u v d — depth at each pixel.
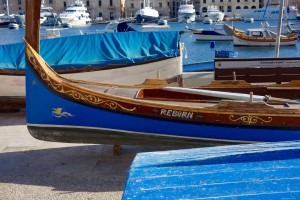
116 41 14.05
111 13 133.25
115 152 8.16
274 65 12.28
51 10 122.94
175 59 13.94
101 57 13.64
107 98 7.43
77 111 7.54
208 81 13.29
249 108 7.19
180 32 14.70
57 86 7.50
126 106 7.42
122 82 13.62
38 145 8.93
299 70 12.26
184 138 7.43
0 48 13.21
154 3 134.88
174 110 7.33
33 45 7.62
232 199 3.16
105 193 6.45
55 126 7.67
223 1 129.12
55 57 13.46
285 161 3.76
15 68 12.41
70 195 6.38
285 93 9.97
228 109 7.23
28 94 7.66
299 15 91.12
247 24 98.12
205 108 7.25
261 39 47.78
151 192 3.36
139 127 7.48
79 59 13.51
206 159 3.96
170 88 8.93
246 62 12.29
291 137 7.21
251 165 3.74
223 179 3.51
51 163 7.81
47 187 6.71
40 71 7.52
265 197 3.14
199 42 55.00
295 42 46.94
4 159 8.08
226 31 50.97
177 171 3.76
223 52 29.64
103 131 7.59
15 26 96.75
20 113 12.59
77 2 112.56
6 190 6.59
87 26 102.50
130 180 3.60
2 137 9.66
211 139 7.36
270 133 7.20
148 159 4.17
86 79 13.29
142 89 8.93
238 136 7.28
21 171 7.43
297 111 7.14
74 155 8.25
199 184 3.45
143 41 14.26
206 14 109.44
